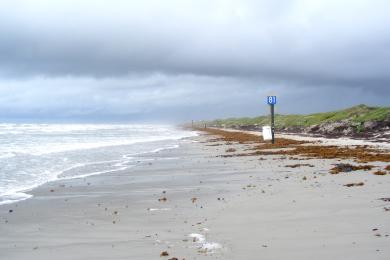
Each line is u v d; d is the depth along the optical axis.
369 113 86.56
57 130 130.25
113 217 15.12
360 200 14.73
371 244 9.57
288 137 72.12
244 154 41.81
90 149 50.75
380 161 28.33
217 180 23.91
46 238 12.48
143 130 152.25
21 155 40.66
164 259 9.69
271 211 14.22
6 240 12.30
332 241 10.10
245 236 11.27
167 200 18.12
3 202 18.58
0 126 162.12
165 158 40.16
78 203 18.14
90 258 10.14
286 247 9.95
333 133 82.69
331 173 22.98
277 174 24.84
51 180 25.58
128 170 30.48
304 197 16.22
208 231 12.16
